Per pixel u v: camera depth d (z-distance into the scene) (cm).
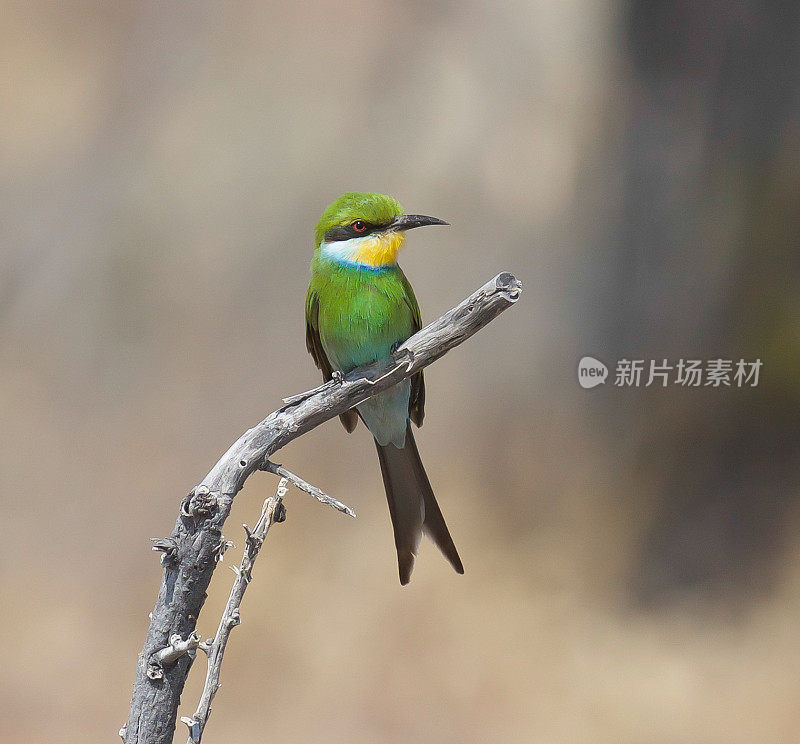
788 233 1284
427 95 1538
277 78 1584
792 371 1291
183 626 339
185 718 322
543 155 1455
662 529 1310
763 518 1289
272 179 1524
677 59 1338
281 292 1477
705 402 1318
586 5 1441
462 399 1429
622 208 1373
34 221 1548
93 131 1617
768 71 1289
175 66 1631
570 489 1355
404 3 1591
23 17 1742
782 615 1221
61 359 1483
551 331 1406
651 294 1345
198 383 1452
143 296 1495
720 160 1312
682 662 1165
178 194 1534
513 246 1445
